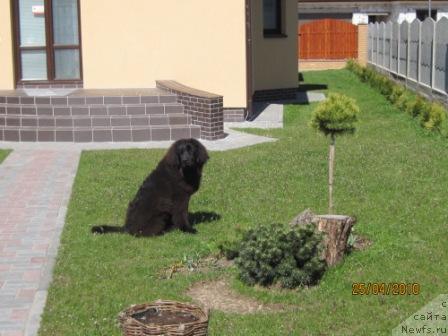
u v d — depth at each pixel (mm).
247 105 17062
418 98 17562
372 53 32219
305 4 39750
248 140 14719
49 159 13172
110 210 9711
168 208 8492
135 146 14430
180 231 8625
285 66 21766
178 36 16969
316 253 7023
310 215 7965
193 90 15695
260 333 5977
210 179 11148
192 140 8430
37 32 17234
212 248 8008
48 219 9586
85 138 14859
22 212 9922
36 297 6871
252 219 9117
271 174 11375
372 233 8398
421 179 10906
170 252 7949
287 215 9250
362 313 6332
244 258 6988
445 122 15242
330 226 7328
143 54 17078
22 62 17328
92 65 17156
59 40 17281
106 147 14336
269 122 16984
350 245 7820
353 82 26672
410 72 22625
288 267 6871
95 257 7859
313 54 35625
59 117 15094
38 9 17125
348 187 10484
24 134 14930
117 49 17094
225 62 16922
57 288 7008
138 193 8641
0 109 15438
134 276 7285
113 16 17000
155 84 17125
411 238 8141
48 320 6312
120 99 15555
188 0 16812
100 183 11102
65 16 17203
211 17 16812
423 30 20609
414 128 15742
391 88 20453
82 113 15328
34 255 8180
